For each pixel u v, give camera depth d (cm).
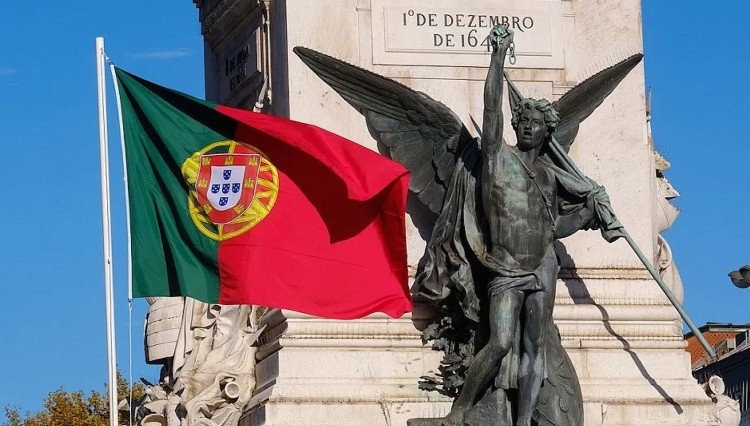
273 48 1859
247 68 1909
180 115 1745
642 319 1853
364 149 1733
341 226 1738
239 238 1722
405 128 1803
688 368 1853
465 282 1738
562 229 1739
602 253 1866
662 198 2009
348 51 1827
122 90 1745
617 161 1875
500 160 1714
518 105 1734
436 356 1783
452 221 1758
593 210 1733
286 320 1778
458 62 1844
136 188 1730
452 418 1716
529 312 1712
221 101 1986
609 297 1855
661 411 1820
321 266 1728
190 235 1725
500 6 1861
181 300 1908
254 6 1892
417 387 1769
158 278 1722
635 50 1888
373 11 1834
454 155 1791
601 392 1817
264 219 1728
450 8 1850
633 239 1858
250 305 1828
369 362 1772
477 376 1709
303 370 1761
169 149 1733
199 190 1731
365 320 1786
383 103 1803
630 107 1884
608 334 1841
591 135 1873
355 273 1731
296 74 1809
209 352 1834
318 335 1773
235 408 1803
